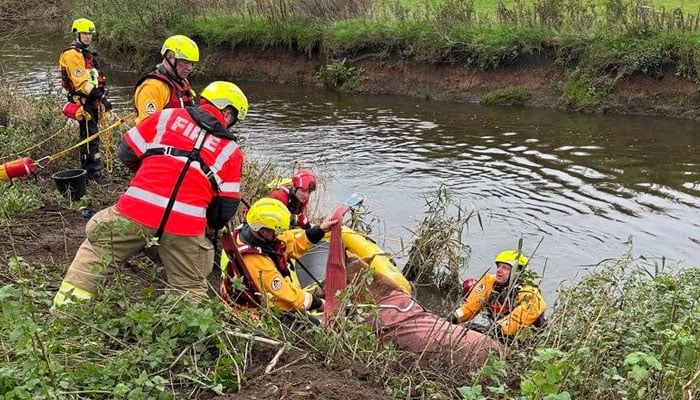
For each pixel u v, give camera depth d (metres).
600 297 4.89
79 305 4.45
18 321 3.51
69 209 7.61
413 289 7.66
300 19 20.11
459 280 7.86
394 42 18.28
